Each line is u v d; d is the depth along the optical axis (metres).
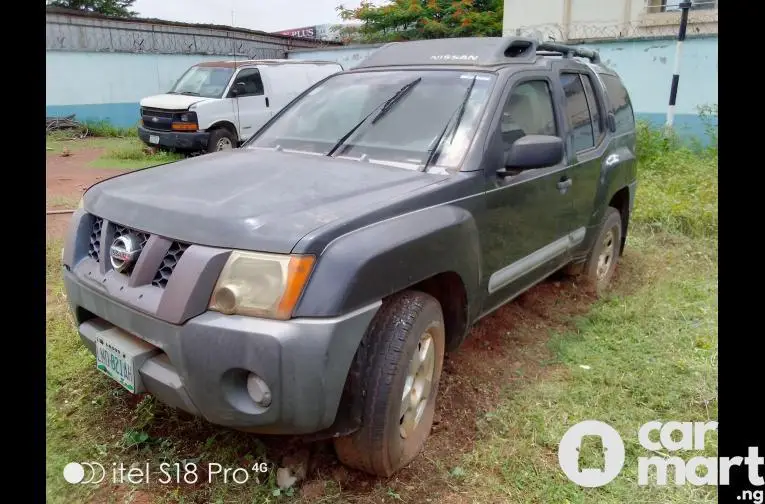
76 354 3.45
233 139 11.16
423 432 2.80
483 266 3.11
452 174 2.94
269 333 2.07
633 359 3.75
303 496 2.49
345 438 2.45
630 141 5.23
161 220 2.38
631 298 4.77
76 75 14.72
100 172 9.47
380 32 19.05
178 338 2.18
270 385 2.10
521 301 4.57
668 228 6.48
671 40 10.08
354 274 2.20
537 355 3.85
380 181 2.77
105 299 2.46
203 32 16.62
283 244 2.15
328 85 3.90
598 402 3.28
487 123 3.15
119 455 2.70
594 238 4.60
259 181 2.69
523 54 3.92
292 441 2.77
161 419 2.92
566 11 11.76
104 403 3.04
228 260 2.18
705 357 3.75
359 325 2.23
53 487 2.48
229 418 2.20
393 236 2.40
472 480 2.65
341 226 2.28
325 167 2.96
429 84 3.48
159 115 10.74
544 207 3.66
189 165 3.11
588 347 3.96
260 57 18.00
